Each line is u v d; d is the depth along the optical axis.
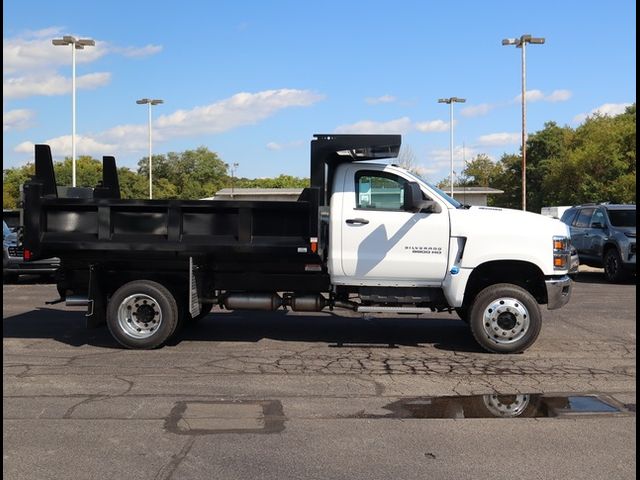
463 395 5.99
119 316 7.88
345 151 8.00
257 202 7.64
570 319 10.23
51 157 8.24
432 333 9.08
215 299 8.23
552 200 53.97
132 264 8.10
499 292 7.63
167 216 7.76
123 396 5.91
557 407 5.63
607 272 15.96
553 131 64.00
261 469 4.23
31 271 15.17
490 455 4.48
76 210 7.86
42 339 8.57
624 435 4.89
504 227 7.59
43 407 5.55
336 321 10.06
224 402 5.74
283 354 7.70
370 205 7.87
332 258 7.82
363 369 6.97
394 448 4.62
